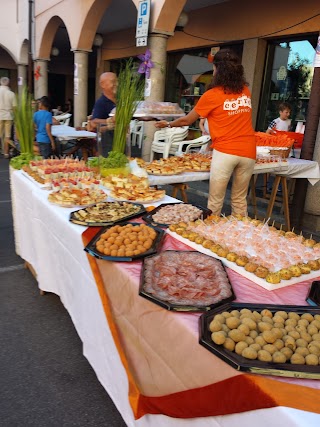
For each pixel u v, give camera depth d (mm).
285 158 4145
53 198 2430
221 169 3244
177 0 5453
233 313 1217
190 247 1878
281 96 6535
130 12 8625
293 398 917
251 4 6391
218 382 1049
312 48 5859
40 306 2766
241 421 1004
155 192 2654
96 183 2943
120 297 1572
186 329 1199
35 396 1932
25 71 13109
